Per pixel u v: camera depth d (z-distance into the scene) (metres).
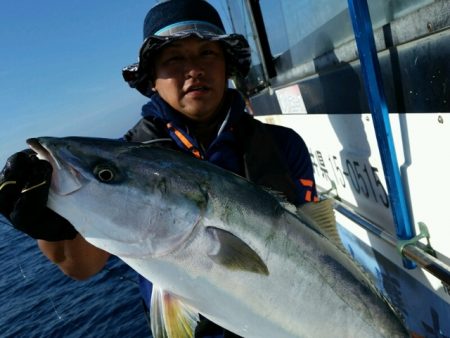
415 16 0.59
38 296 3.88
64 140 0.55
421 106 0.64
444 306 0.74
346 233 1.14
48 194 0.51
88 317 2.99
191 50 0.75
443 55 0.55
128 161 0.55
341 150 1.00
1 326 3.39
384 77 0.73
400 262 0.86
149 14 0.79
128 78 0.86
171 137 0.78
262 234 0.56
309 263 0.58
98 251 0.68
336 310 0.58
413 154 0.70
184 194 0.55
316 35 1.01
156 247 0.54
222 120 0.81
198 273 0.54
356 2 0.65
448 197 0.63
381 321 0.61
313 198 0.84
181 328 0.56
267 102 1.61
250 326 0.55
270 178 0.74
